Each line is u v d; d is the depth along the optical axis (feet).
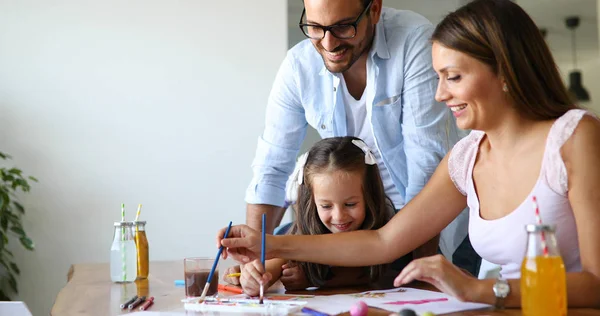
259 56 14.37
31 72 13.99
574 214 4.75
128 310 5.19
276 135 8.39
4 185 13.56
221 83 14.32
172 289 6.32
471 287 4.64
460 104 5.04
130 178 14.16
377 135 7.70
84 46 14.08
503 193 5.26
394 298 5.21
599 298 4.51
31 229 13.96
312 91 7.99
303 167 6.70
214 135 14.32
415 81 7.41
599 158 4.70
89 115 14.10
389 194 8.03
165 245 14.20
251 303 5.14
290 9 14.47
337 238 6.02
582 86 14.70
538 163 4.99
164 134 14.23
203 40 14.28
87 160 14.08
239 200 14.34
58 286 14.01
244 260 6.00
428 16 13.94
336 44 7.04
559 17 14.69
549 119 5.01
